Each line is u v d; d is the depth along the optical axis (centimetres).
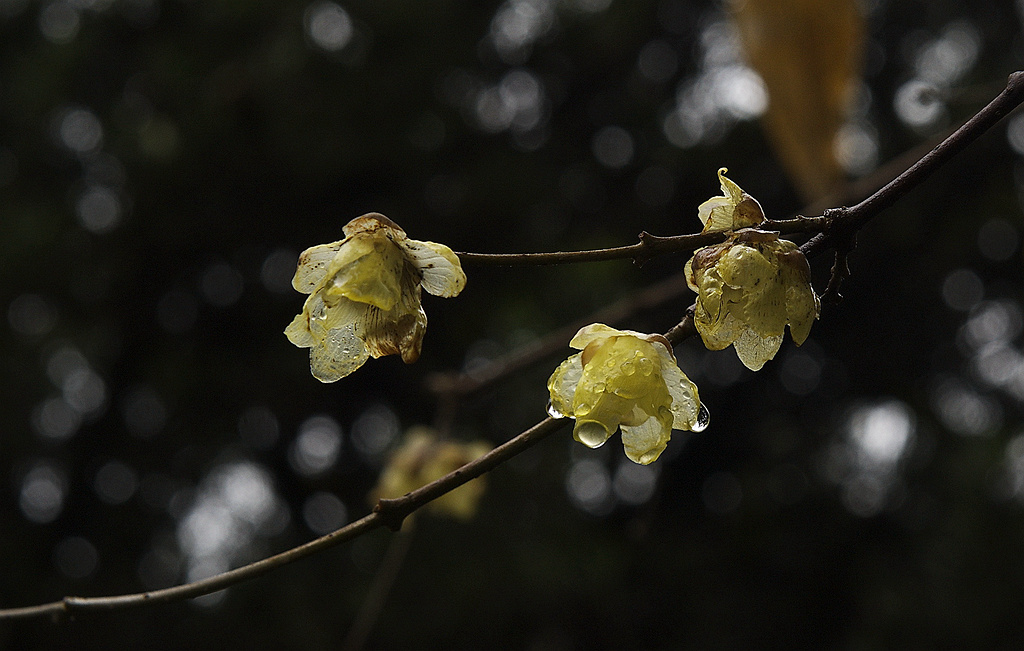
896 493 1024
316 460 1003
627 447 124
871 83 913
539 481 877
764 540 1023
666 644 955
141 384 934
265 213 901
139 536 935
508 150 939
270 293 947
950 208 925
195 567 909
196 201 882
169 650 866
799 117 160
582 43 958
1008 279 1001
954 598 902
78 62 876
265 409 952
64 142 909
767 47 160
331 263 133
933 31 941
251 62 830
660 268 872
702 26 974
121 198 891
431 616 823
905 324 1055
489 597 829
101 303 916
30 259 864
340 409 980
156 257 914
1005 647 870
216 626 855
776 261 125
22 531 912
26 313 905
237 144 853
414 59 870
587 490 979
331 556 883
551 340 328
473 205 910
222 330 955
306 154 839
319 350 135
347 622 831
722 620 977
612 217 971
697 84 961
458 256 130
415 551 841
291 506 989
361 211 912
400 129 866
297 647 817
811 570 1008
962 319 1049
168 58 847
